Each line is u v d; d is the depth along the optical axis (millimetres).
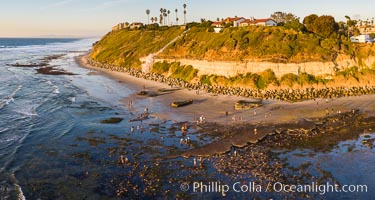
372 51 103312
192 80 113250
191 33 138500
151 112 79000
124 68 150000
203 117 74000
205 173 47000
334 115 73750
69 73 145375
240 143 58156
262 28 114750
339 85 97375
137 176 46406
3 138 62062
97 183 44531
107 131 65812
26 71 153125
